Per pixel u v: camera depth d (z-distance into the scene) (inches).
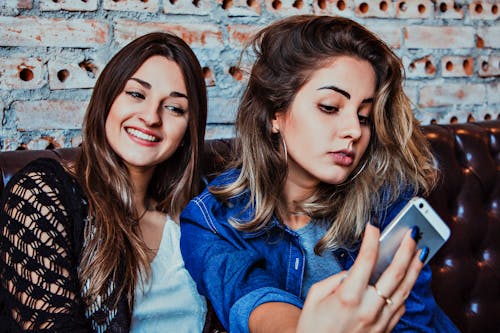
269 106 34.3
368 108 32.6
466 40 66.3
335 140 31.6
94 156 36.7
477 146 53.4
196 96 38.1
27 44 46.4
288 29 34.0
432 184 41.3
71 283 33.1
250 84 36.0
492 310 53.2
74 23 48.0
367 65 32.3
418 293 35.0
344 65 31.5
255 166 34.9
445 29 64.9
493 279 53.2
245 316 26.9
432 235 24.7
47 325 31.8
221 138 51.4
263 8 55.9
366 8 60.9
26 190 34.2
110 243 34.1
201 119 39.4
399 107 36.3
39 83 47.1
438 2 64.5
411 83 63.6
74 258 34.1
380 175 36.6
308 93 31.8
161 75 36.2
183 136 38.8
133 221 36.8
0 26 45.3
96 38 48.9
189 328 37.6
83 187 35.4
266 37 35.4
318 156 31.9
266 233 34.8
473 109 67.5
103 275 33.4
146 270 35.8
